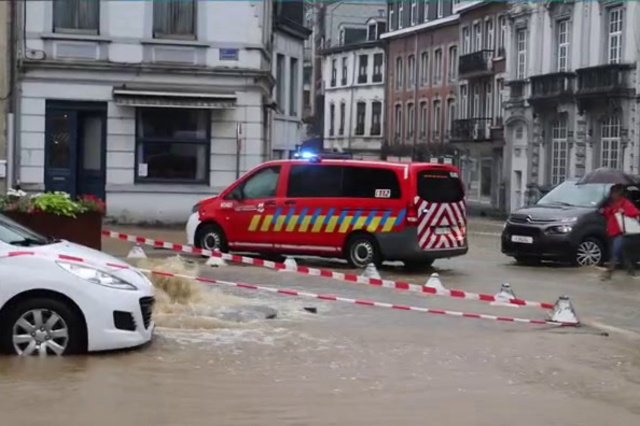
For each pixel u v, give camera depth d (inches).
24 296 400.2
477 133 2664.9
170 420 324.2
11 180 1152.8
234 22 1190.9
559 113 2187.5
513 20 2449.6
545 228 898.7
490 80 2677.2
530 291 713.6
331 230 816.3
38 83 1158.3
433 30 3152.1
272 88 1408.7
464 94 2881.4
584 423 335.6
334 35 4220.0
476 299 634.2
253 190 852.6
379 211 802.2
